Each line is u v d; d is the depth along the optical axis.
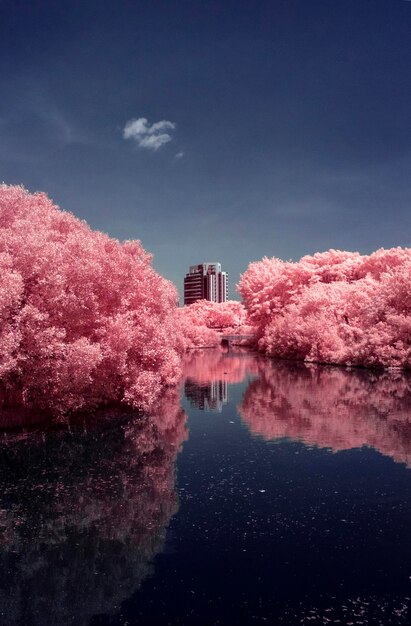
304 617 3.11
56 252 8.84
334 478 5.92
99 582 3.60
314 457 6.82
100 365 10.10
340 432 8.21
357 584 3.52
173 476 6.07
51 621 3.10
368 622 3.04
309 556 3.97
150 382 10.96
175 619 3.12
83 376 8.78
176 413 10.20
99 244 10.76
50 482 5.87
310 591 3.44
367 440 7.67
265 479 5.92
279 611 3.19
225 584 3.54
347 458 6.73
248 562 3.87
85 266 9.28
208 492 5.49
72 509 5.04
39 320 8.30
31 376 8.55
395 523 4.61
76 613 3.18
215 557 3.97
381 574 3.66
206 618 3.12
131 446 7.49
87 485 5.75
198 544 4.21
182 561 3.91
